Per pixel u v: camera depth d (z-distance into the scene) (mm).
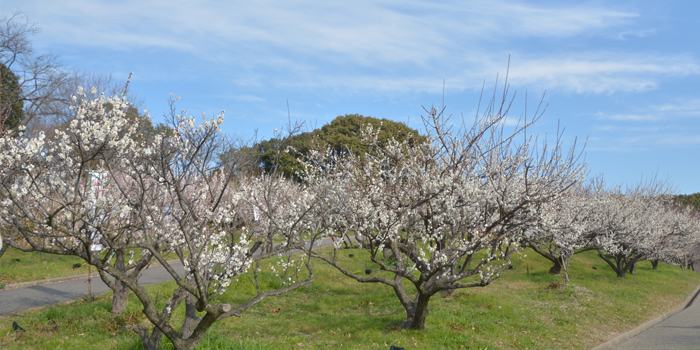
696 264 43844
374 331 9430
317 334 9359
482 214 9867
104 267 5559
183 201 6031
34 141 5359
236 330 9367
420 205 9680
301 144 17469
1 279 12945
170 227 7184
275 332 9484
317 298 12953
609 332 11453
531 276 18625
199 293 5691
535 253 25500
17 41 17875
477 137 9516
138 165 6258
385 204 9664
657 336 11656
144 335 6594
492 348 8719
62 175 6398
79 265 15172
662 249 23625
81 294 11820
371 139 12109
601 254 21594
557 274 19062
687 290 19641
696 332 12117
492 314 11227
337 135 27859
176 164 6086
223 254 6324
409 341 8742
